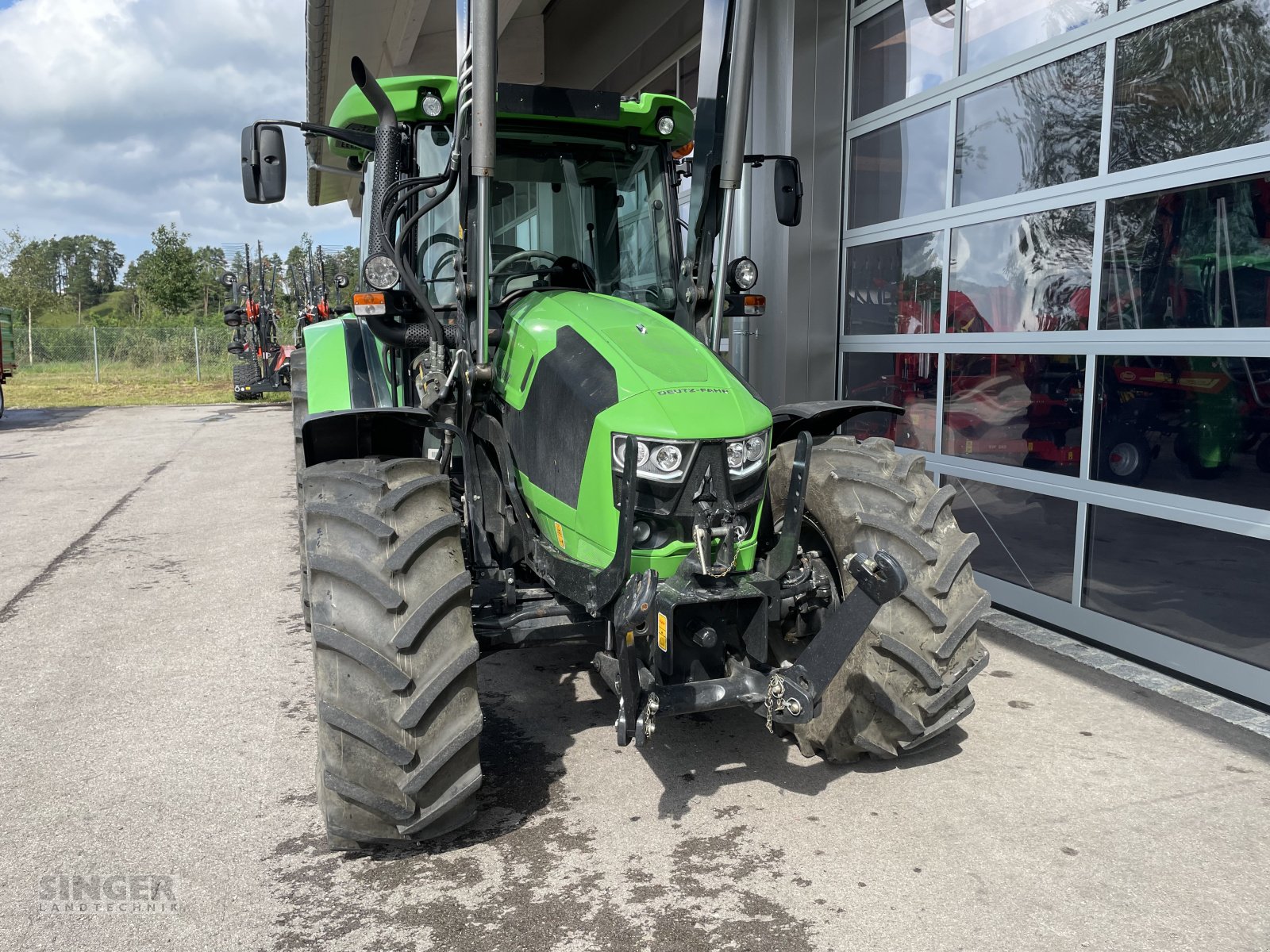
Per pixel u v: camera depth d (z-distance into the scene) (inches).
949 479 203.6
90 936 91.4
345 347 162.9
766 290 242.1
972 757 126.5
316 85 432.8
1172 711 140.0
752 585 105.4
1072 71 168.9
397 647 96.7
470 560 133.0
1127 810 112.3
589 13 371.9
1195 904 94.0
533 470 116.4
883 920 91.9
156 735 137.3
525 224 138.6
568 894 97.3
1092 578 168.6
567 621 116.3
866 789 118.3
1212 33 143.1
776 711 98.3
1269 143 135.0
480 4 106.7
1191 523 149.0
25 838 109.9
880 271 224.2
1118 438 162.1
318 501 105.0
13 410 677.9
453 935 91.0
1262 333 137.2
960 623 115.3
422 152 138.6
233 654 171.5
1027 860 102.1
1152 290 155.2
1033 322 179.9
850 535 117.6
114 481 361.1
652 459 100.7
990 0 187.2
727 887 98.0
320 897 97.5
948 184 200.4
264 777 124.3
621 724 98.8
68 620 192.7
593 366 109.3
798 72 227.5
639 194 145.2
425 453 123.6
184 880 101.0
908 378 215.8
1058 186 172.6
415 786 97.0
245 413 642.8
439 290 139.2
